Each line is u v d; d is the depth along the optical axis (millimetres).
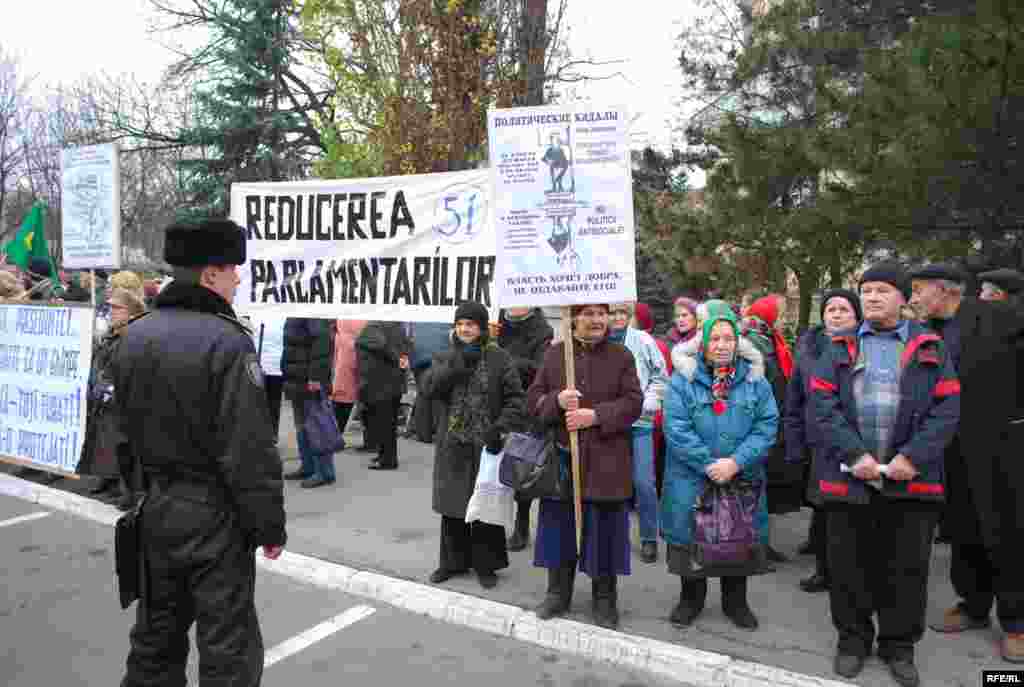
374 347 7762
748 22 12258
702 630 4070
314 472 7391
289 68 23969
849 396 3557
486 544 4641
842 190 7977
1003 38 6832
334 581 4879
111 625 4234
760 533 3969
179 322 2633
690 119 14953
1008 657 3684
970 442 3814
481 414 4539
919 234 7746
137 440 2637
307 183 5895
